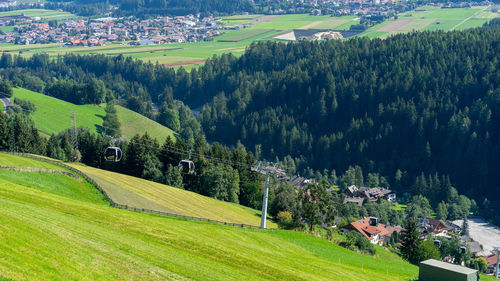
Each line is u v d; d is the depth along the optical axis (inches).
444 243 5890.8
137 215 2637.8
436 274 2433.6
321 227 4628.4
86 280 1376.7
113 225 2199.8
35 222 1713.8
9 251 1365.7
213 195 5674.2
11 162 4111.7
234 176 5861.2
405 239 4175.7
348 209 7431.1
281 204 5280.5
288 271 2170.3
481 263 5861.2
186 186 5964.6
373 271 2763.3
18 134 6461.6
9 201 1978.3
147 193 4360.2
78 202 2632.9
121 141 6505.9
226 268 1964.8
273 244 2913.4
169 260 1829.5
